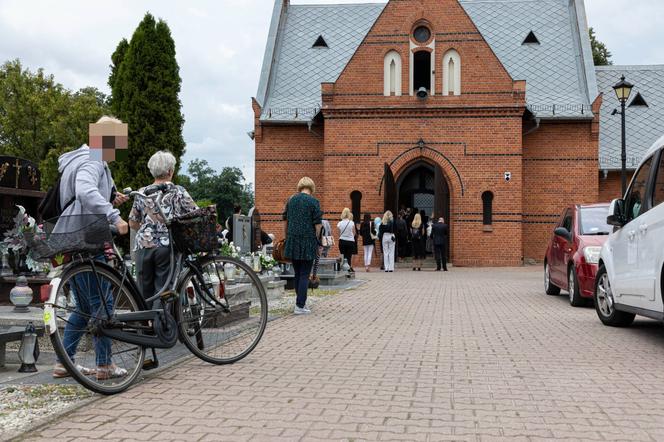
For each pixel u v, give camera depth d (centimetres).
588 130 3078
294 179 3173
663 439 420
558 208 3086
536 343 812
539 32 3488
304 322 1013
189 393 541
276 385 571
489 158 2848
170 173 669
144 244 641
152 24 2762
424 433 431
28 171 1227
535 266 2897
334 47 3550
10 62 5081
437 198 2664
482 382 586
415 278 2133
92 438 419
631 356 722
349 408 493
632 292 879
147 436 423
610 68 3591
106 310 559
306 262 1116
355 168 2900
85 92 5475
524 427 446
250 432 432
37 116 4875
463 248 2858
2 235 1172
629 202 936
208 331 666
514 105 2819
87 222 544
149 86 2722
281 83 3397
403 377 606
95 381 547
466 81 2855
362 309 1202
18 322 840
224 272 691
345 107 2889
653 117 3366
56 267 609
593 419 466
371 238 2567
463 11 2856
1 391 548
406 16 2886
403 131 2880
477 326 970
